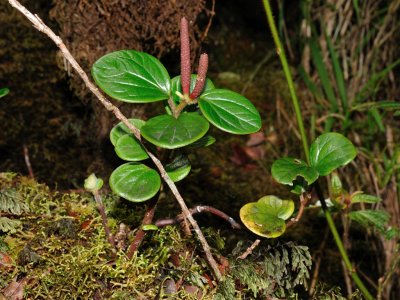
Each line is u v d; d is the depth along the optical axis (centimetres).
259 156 75
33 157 61
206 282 35
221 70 89
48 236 37
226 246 50
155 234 37
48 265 35
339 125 78
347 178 72
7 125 61
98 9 47
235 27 96
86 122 62
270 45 95
